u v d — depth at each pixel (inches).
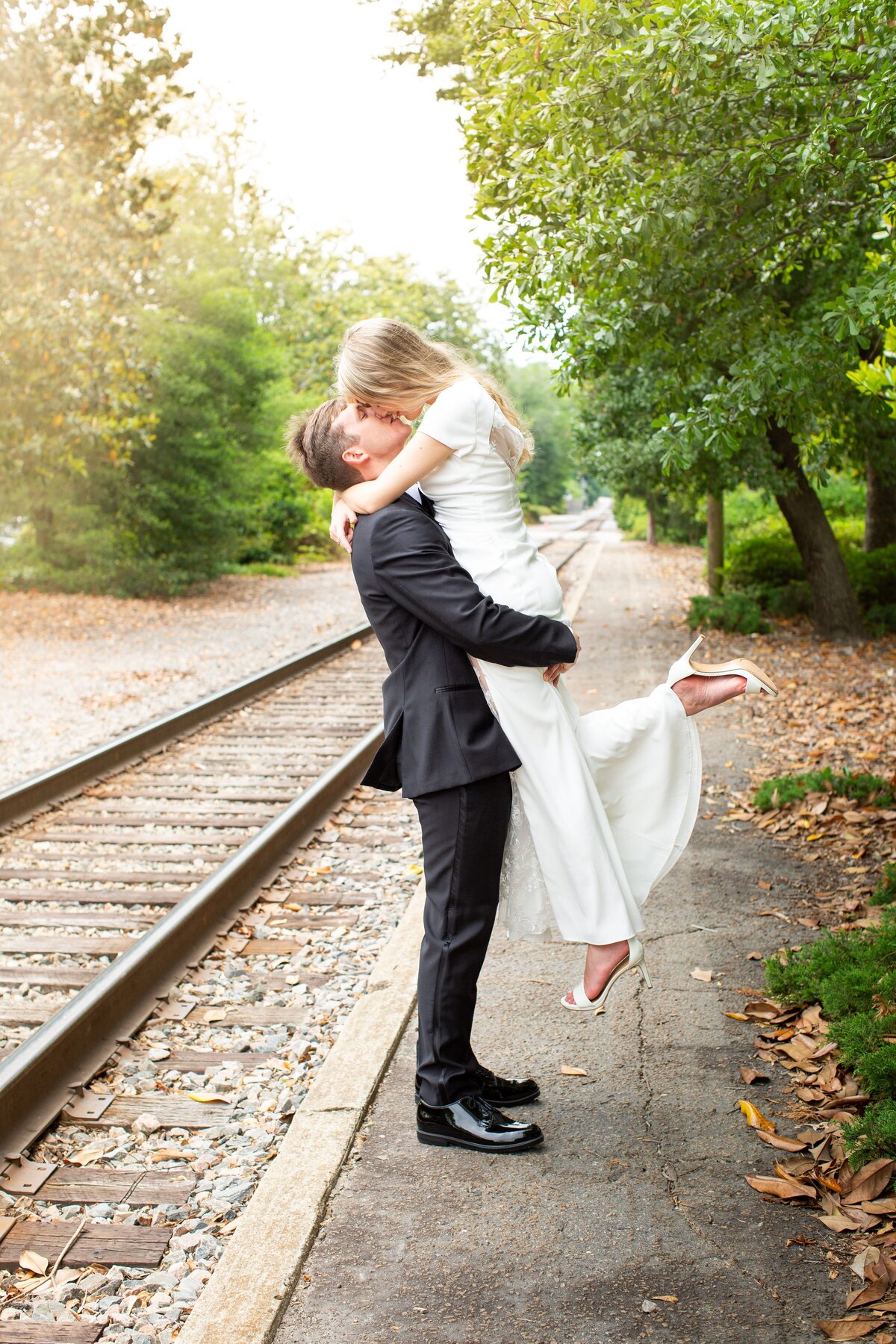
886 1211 99.2
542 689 108.3
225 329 810.8
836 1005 130.4
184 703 394.6
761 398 223.5
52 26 538.3
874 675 396.8
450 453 107.5
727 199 191.3
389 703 112.9
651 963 158.9
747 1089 123.9
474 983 114.1
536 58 182.5
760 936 167.9
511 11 185.2
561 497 4527.6
